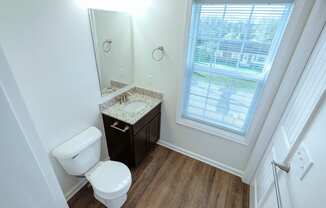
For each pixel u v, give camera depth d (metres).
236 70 1.66
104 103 1.84
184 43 1.72
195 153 2.29
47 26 1.15
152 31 1.87
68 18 1.27
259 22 1.40
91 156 1.59
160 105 2.21
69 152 1.38
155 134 2.31
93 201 1.71
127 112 1.85
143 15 1.83
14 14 0.97
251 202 1.68
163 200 1.74
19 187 0.91
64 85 1.37
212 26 1.60
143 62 2.10
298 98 1.24
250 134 1.78
